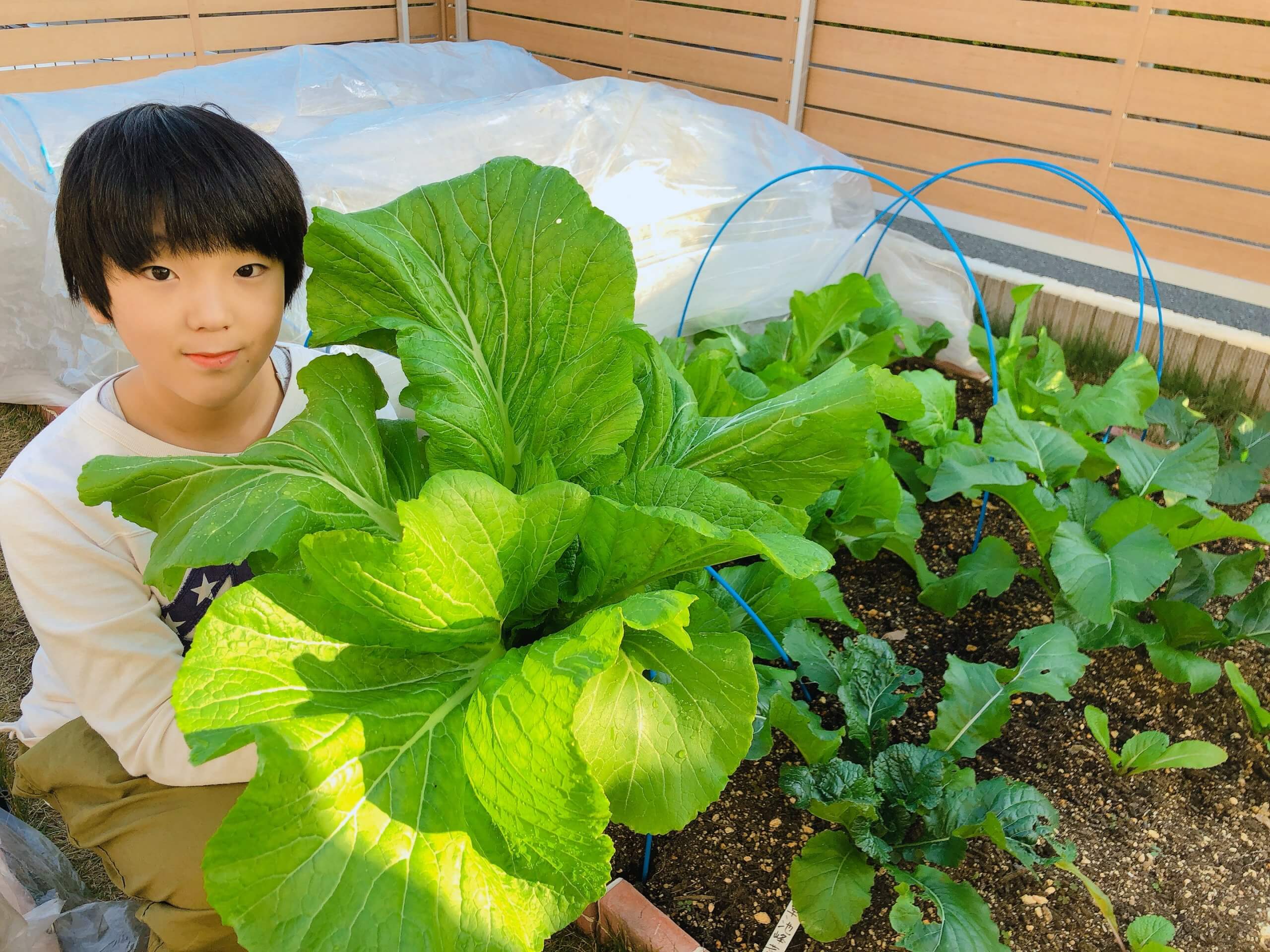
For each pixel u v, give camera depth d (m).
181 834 1.54
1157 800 2.19
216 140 1.26
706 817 2.10
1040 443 2.74
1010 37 4.21
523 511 1.27
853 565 2.89
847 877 1.85
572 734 1.08
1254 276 3.97
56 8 4.80
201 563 1.19
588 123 3.48
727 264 3.53
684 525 1.23
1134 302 4.01
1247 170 3.84
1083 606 2.22
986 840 2.07
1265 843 2.10
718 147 3.65
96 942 1.78
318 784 1.11
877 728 2.16
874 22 4.57
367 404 1.52
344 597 1.19
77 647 1.45
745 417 1.67
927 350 3.82
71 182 1.23
